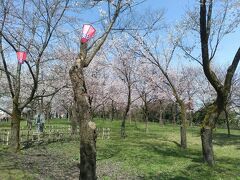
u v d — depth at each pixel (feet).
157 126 211.41
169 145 108.88
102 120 253.44
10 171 54.29
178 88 151.43
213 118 68.90
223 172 61.67
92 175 34.94
